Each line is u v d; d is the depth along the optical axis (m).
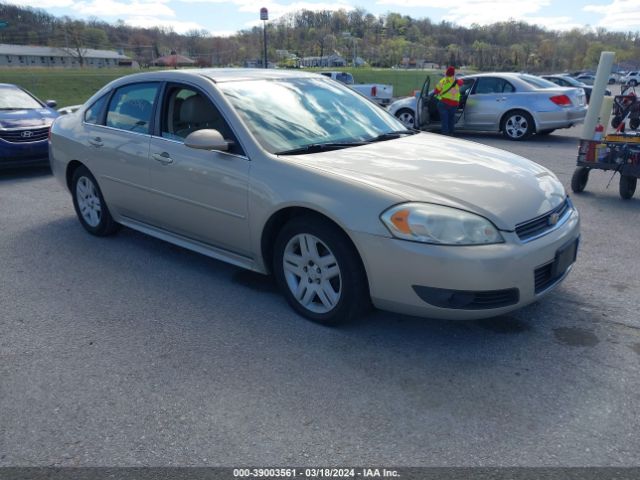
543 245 3.05
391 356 3.08
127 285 4.16
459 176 3.29
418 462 2.28
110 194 4.83
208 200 3.84
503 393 2.73
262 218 3.50
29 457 2.36
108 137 4.68
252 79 4.22
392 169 3.34
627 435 2.42
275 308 3.71
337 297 3.29
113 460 2.33
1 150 7.98
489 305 2.94
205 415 2.60
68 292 4.05
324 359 3.06
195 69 4.53
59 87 53.53
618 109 12.41
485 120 12.25
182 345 3.25
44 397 2.78
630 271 4.27
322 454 2.33
